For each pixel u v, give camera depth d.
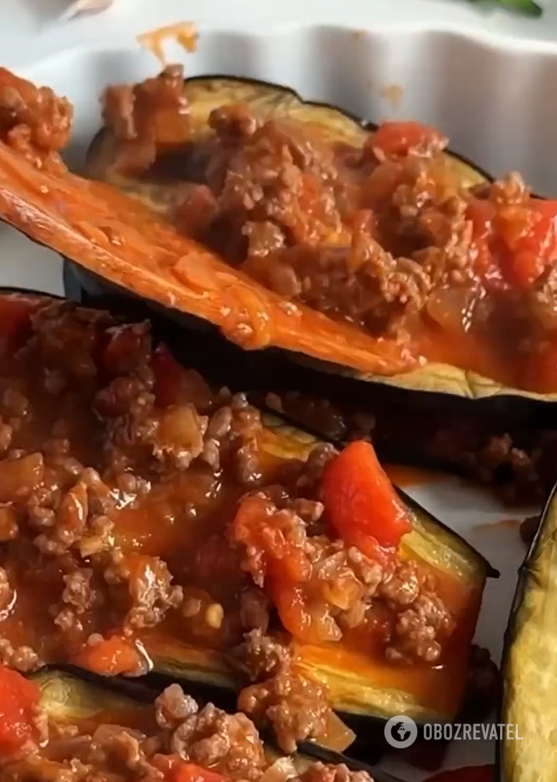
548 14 0.30
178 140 0.29
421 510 0.26
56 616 0.24
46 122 0.25
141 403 0.25
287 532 0.24
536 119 0.31
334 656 0.24
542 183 0.32
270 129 0.27
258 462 0.26
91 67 0.30
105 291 0.28
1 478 0.25
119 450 0.25
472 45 0.30
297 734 0.23
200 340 0.27
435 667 0.25
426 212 0.27
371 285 0.26
